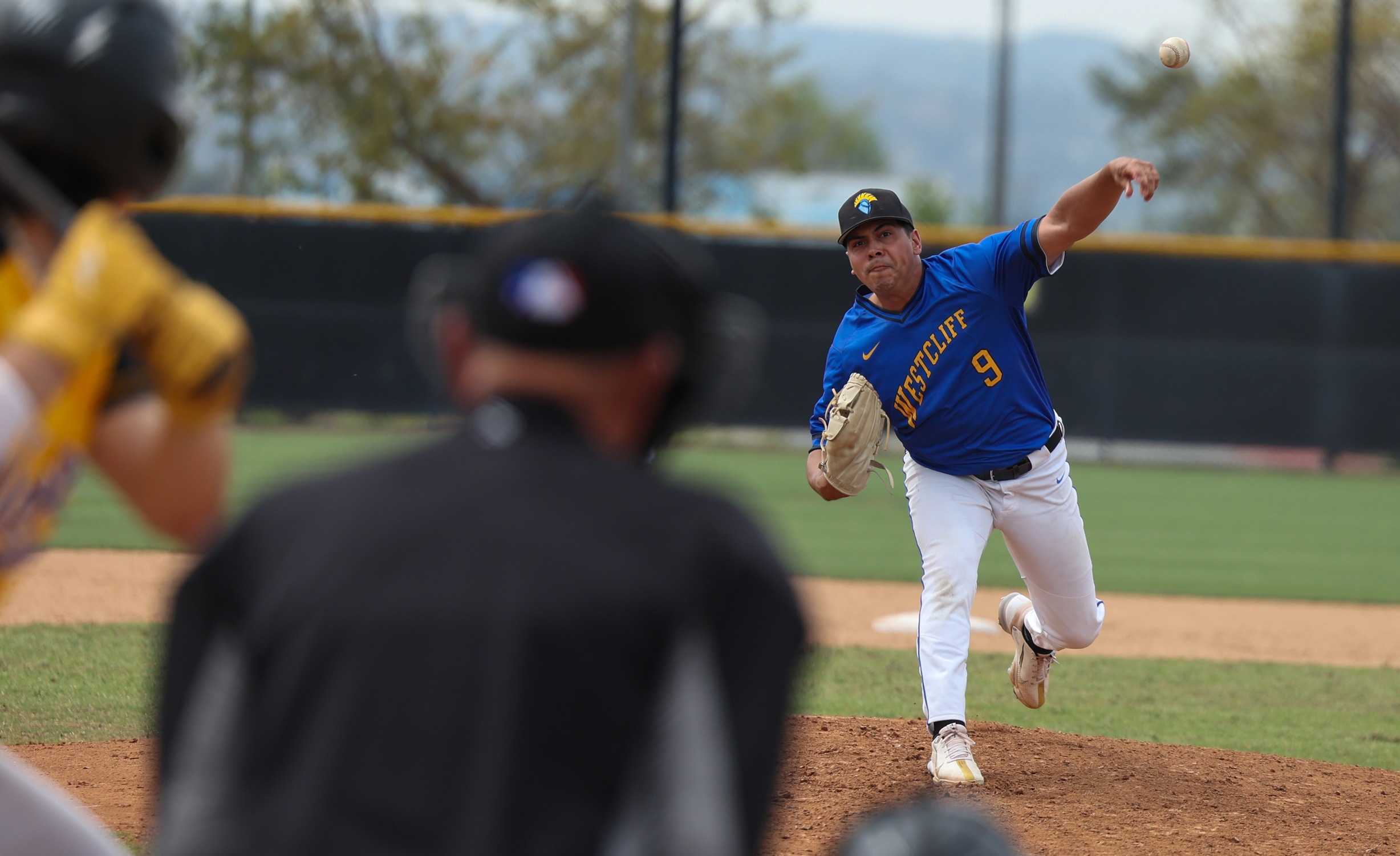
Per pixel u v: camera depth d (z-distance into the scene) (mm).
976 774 15703
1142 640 29547
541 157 99312
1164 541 44719
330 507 4641
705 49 108688
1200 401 63844
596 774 4352
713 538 4625
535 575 4402
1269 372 63656
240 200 62281
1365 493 58281
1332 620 32500
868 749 17328
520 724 4273
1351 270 63312
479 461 4668
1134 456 64125
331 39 90625
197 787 4574
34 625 25859
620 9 98812
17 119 5727
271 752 4430
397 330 61719
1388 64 106375
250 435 59344
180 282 5473
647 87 100750
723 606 4582
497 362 4809
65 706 19344
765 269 63375
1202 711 22328
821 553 40312
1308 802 15742
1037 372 16609
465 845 4191
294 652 4426
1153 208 124625
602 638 4359
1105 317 63688
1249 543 44719
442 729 4281
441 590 4395
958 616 16344
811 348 63656
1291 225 118500
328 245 61344
